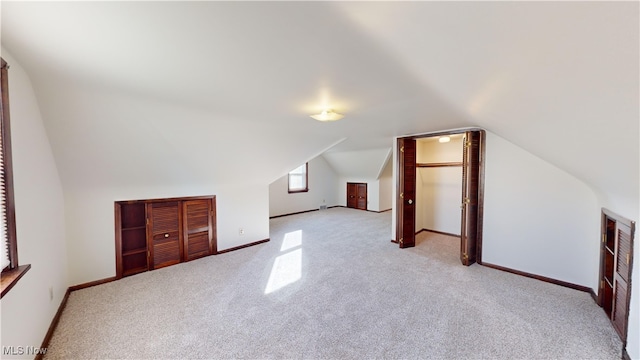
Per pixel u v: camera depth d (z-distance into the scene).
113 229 2.94
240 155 3.43
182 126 2.54
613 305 1.99
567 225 2.74
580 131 1.23
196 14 0.93
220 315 2.24
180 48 1.22
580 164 1.85
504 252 3.18
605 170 1.56
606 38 0.59
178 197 3.45
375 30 1.01
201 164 3.24
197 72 1.52
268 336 1.96
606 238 2.28
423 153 5.18
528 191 2.98
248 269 3.26
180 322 2.13
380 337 1.94
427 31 0.94
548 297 2.51
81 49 1.24
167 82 1.67
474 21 0.78
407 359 1.72
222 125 2.74
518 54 0.87
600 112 0.94
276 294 2.61
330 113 2.34
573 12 0.57
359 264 3.41
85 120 2.07
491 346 1.83
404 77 1.56
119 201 2.97
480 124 2.84
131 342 1.89
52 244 2.17
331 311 2.29
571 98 0.97
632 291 1.66
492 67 1.05
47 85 1.70
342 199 8.27
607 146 1.19
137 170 2.85
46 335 1.87
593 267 2.56
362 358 1.73
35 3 0.87
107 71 1.51
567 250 2.75
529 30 0.71
